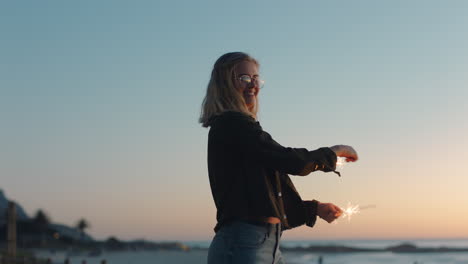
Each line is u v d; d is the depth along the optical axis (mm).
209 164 2211
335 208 2330
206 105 2283
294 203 2248
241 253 2041
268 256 2078
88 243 162000
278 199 2135
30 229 142250
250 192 2078
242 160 2117
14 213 31500
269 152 2051
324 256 180750
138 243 186125
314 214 2301
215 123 2186
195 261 102625
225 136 2123
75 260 106812
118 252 170375
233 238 2072
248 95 2285
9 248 30922
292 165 2041
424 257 171750
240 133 2092
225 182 2121
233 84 2252
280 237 2143
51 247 136375
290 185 2232
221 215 2158
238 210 2068
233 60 2268
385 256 183250
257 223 2070
